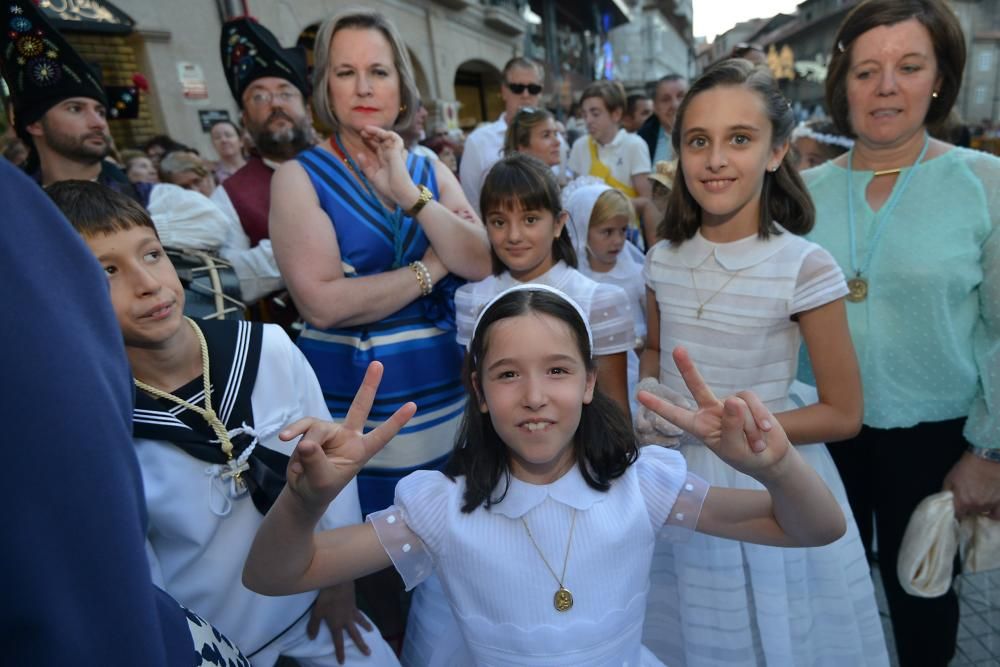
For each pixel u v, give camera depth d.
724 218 1.43
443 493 1.11
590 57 22.72
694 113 1.31
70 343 0.51
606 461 1.11
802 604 1.40
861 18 1.46
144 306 1.06
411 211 1.56
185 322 1.24
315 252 1.51
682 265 1.51
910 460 1.58
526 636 1.03
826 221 1.60
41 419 0.48
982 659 1.90
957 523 1.45
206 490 1.18
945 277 1.40
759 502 1.06
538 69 4.04
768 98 1.27
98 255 1.02
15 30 1.83
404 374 1.64
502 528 1.06
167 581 1.22
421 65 10.40
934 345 1.45
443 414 1.72
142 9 5.53
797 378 1.79
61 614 0.50
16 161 2.74
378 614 1.89
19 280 0.48
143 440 1.13
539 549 1.05
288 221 1.52
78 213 1.02
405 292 1.56
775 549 1.37
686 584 1.43
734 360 1.41
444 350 1.72
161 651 0.58
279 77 2.31
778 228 1.42
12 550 0.48
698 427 0.89
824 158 3.08
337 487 0.88
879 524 1.68
